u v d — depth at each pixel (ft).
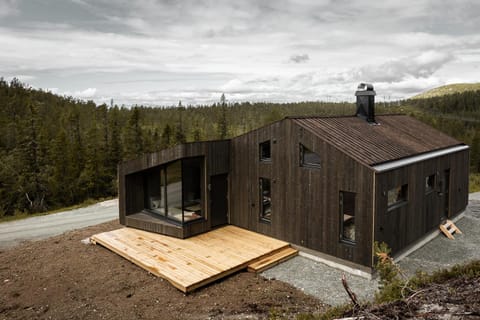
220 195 39.50
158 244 34.14
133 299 24.73
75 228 48.52
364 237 28.43
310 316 17.60
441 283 16.90
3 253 36.27
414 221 34.42
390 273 17.22
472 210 52.19
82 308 23.73
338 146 29.99
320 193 31.27
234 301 24.39
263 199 37.09
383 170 28.12
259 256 30.94
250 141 37.24
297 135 32.71
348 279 28.48
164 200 38.42
